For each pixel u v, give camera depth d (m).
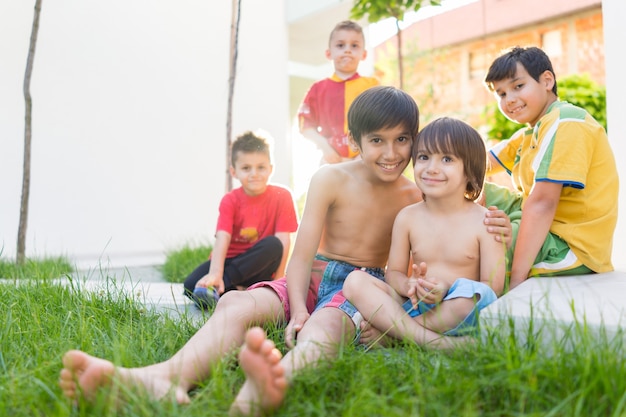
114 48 5.53
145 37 5.72
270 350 1.09
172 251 4.73
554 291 1.60
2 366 1.40
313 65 8.96
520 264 1.84
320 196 1.83
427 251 1.73
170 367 1.27
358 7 4.63
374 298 1.53
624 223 3.36
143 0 5.70
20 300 2.09
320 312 1.55
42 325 1.76
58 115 5.20
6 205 4.93
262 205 2.76
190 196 5.98
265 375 1.08
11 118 4.97
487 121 7.87
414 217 1.77
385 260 1.93
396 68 8.36
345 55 3.85
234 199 2.75
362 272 1.59
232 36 4.30
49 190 5.14
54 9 5.19
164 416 1.07
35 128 5.07
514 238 1.94
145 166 5.70
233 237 2.75
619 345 1.20
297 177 6.86
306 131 3.94
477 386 1.11
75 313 1.89
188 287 2.63
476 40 9.90
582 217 1.92
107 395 1.11
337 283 1.84
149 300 2.42
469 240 1.69
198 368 1.31
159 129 5.79
